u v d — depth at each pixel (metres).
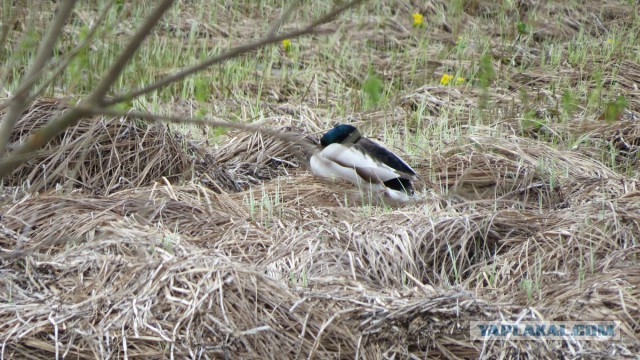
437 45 19.06
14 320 8.08
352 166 11.41
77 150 11.39
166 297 8.14
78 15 17.52
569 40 19.88
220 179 12.09
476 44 19.03
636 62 17.86
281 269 9.01
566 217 10.12
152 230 9.52
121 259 8.77
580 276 8.77
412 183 11.68
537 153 12.72
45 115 12.05
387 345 7.98
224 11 19.83
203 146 13.07
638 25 20.59
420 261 9.46
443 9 20.42
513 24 20.42
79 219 9.75
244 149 13.04
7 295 8.56
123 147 11.83
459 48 18.36
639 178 12.40
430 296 8.30
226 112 14.88
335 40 18.44
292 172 12.68
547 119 14.39
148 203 10.28
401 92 16.00
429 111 15.27
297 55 17.84
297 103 15.73
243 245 9.62
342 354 7.95
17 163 5.29
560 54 18.08
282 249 9.38
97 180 11.55
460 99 15.52
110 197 10.53
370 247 9.41
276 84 16.44
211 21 19.22
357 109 15.29
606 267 9.05
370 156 11.44
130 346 7.91
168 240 9.13
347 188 11.66
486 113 14.63
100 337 7.92
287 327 8.04
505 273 9.19
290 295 8.23
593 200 10.92
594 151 13.38
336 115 15.13
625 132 13.93
